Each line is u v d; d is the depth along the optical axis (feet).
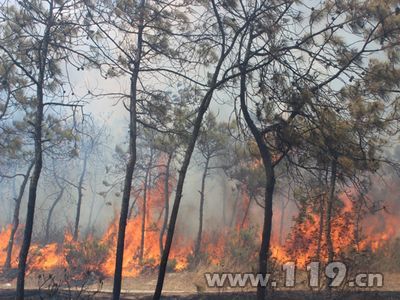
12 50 41.34
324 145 30.40
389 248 54.03
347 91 30.60
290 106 30.83
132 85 41.57
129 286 60.18
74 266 66.54
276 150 34.01
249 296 37.91
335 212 39.83
